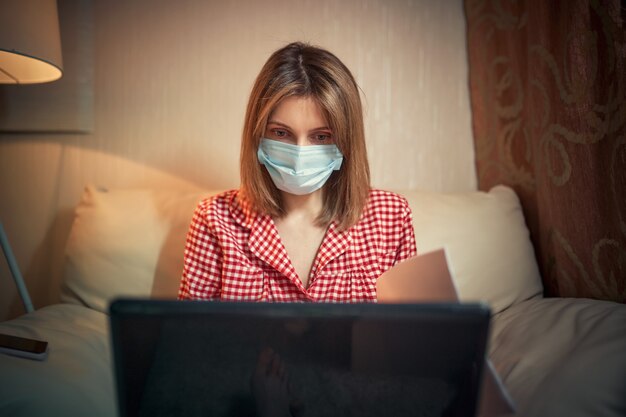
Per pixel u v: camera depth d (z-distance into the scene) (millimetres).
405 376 653
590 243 1304
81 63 1771
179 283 1479
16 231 1838
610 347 912
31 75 1562
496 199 1604
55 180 1823
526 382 951
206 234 1297
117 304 623
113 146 1816
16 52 1330
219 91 1801
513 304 1455
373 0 1796
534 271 1511
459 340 626
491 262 1490
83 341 1198
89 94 1787
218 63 1793
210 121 1808
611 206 1229
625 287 1209
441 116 1836
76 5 1755
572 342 1018
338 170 1284
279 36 1790
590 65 1246
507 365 1043
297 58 1188
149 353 645
